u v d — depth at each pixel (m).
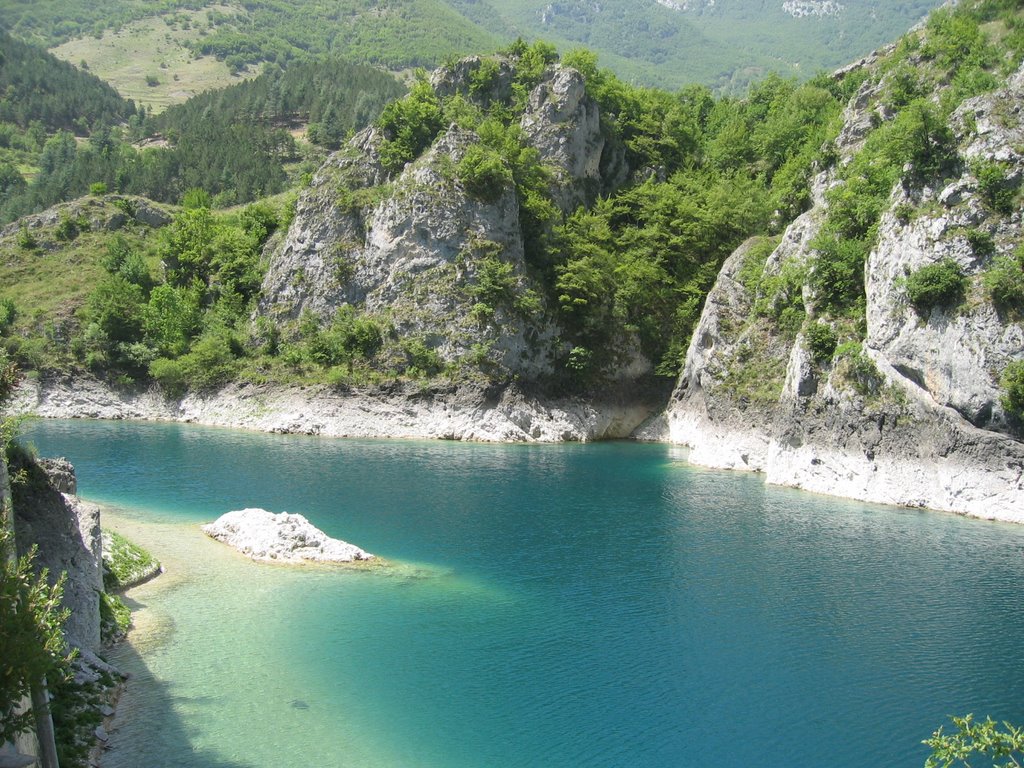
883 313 67.44
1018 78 67.75
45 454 76.50
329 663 33.78
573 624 38.66
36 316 112.56
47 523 32.88
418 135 112.69
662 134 130.00
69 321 112.25
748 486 72.00
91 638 32.62
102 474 68.00
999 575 46.66
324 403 97.81
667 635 37.59
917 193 67.50
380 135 113.75
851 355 69.25
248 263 119.88
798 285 82.88
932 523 58.50
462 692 31.62
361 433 95.50
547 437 97.12
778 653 35.81
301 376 101.75
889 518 59.91
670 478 75.25
